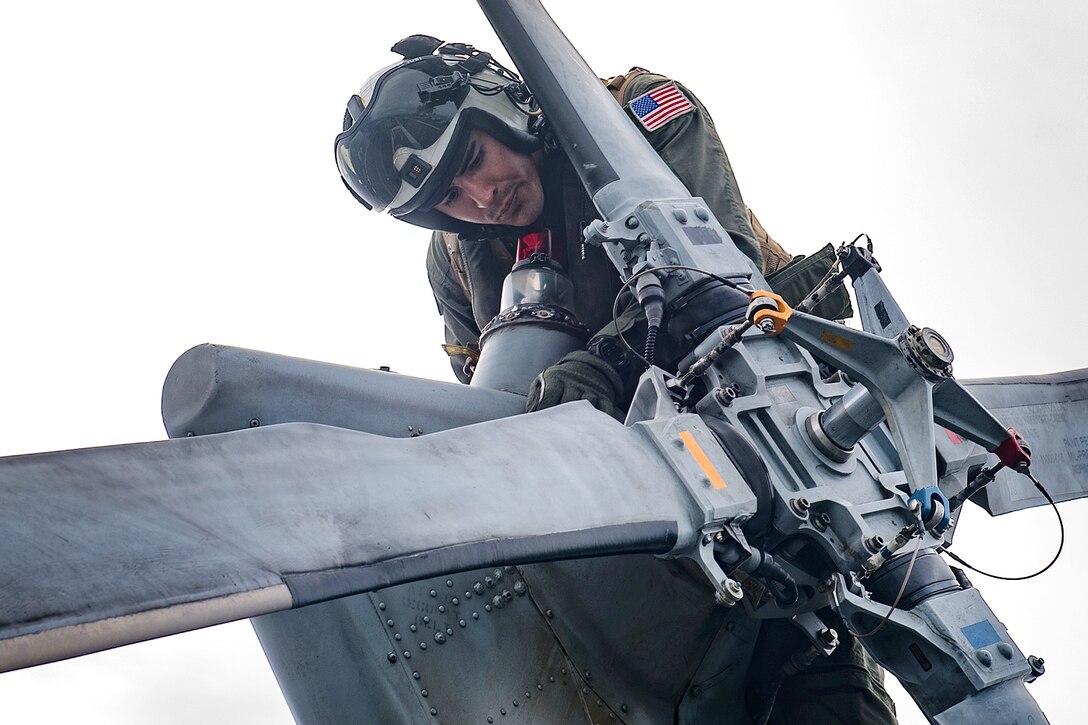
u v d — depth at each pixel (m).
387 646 3.73
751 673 4.11
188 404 3.73
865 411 3.35
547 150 4.77
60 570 1.70
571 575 3.83
